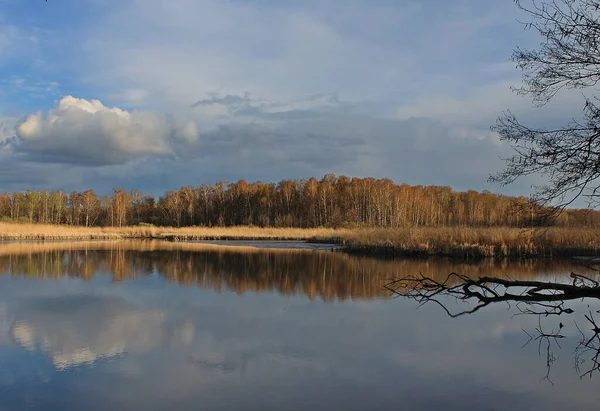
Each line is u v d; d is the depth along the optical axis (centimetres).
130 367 828
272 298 1452
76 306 1312
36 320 1148
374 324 1137
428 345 969
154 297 1456
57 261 2430
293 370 819
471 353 918
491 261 2441
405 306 1351
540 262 2377
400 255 2786
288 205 8044
